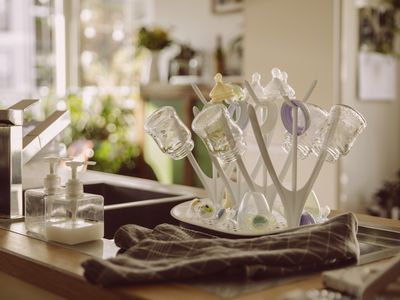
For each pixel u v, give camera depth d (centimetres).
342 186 381
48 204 136
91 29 571
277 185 130
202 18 527
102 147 519
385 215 451
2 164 162
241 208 129
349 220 117
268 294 95
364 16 441
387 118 489
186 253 110
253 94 138
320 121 131
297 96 388
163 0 563
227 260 100
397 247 127
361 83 441
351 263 112
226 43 507
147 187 213
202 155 455
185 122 465
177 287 98
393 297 85
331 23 367
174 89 475
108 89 578
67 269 110
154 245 114
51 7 471
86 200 135
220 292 95
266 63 405
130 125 541
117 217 170
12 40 482
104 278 96
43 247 129
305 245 108
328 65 370
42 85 463
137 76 563
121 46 584
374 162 473
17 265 123
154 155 505
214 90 138
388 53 469
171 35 556
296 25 386
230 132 128
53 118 190
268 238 113
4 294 132
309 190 131
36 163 184
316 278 103
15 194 163
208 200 146
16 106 163
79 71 558
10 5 485
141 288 97
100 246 130
